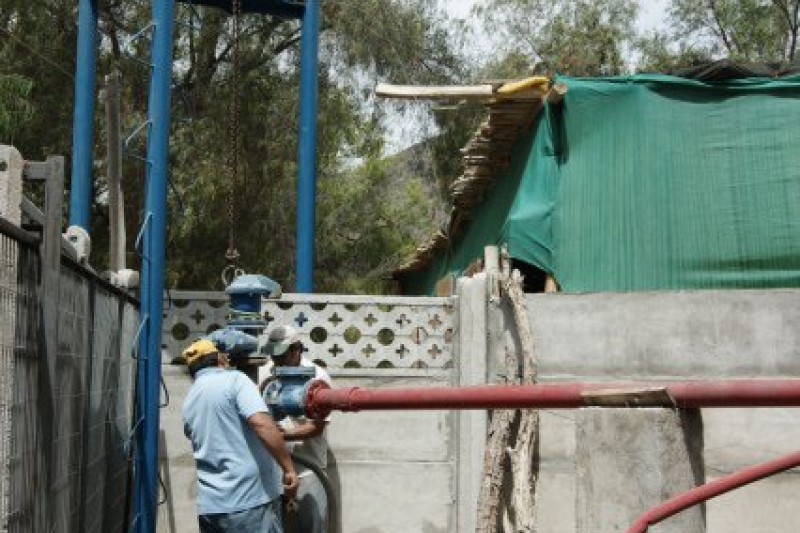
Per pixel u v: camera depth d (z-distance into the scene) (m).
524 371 7.32
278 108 17.36
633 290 7.90
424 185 22.48
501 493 7.37
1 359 3.35
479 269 10.02
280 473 6.17
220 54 18.05
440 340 7.92
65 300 4.50
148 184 7.32
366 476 7.75
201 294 7.88
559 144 8.42
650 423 3.73
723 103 7.96
